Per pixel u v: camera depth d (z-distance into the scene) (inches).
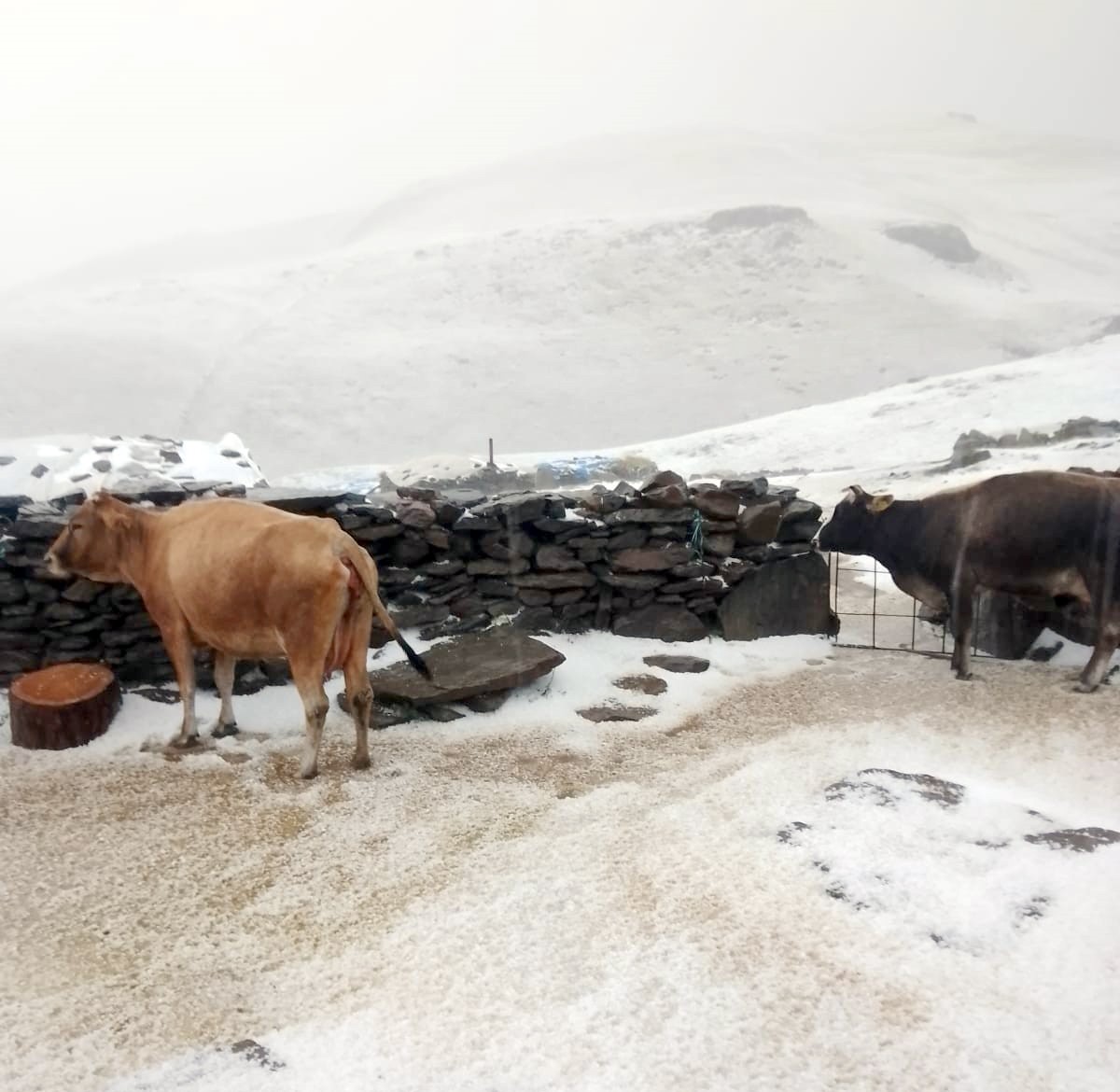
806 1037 120.6
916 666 278.4
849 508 292.8
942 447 935.7
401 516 276.2
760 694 254.4
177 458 357.4
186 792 193.9
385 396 2352.4
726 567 298.2
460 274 3385.8
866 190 3624.5
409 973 135.0
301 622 192.5
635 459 879.7
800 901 150.6
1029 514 254.5
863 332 2475.4
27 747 214.8
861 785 188.1
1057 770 203.0
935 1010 125.0
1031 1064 115.1
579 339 2755.9
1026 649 289.4
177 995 131.2
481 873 161.6
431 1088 112.8
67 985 133.7
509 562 285.4
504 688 240.8
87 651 248.4
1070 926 140.3
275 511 205.9
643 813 183.2
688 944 140.1
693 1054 118.0
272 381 2440.9
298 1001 129.6
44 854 169.8
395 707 237.3
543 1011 126.1
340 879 160.7
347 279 3432.6
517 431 2145.7
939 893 149.9
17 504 259.1
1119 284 2576.3
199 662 249.0
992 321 2399.1
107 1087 113.8
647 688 255.3
